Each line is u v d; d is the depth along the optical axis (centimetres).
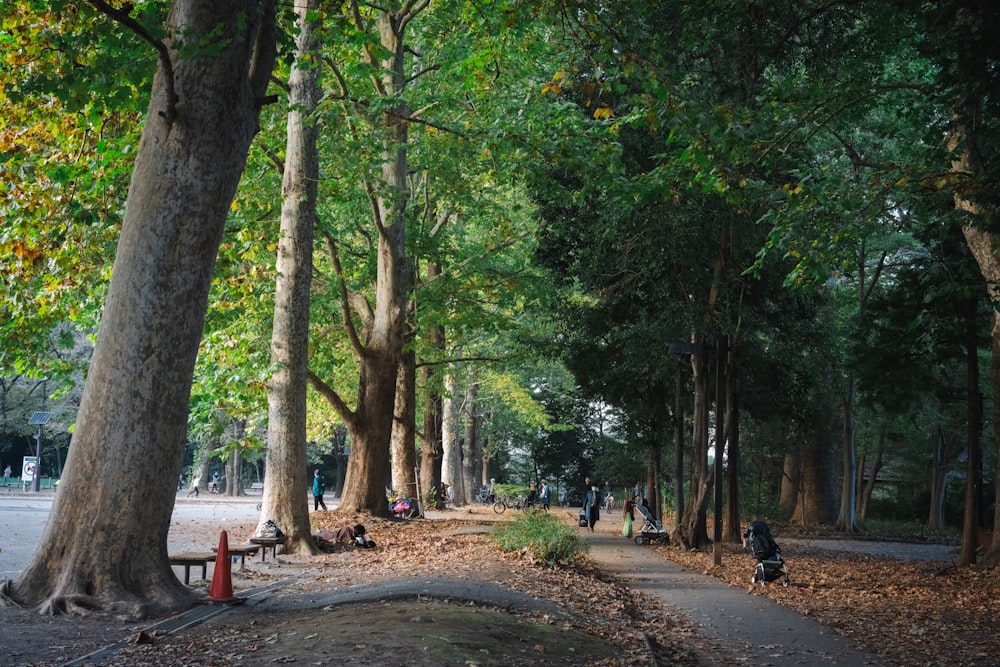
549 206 2883
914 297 2745
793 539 3616
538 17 1520
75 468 1136
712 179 1534
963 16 1727
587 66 2034
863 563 2550
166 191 1164
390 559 1912
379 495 3153
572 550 1844
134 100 1352
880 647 1184
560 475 7225
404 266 3194
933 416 4181
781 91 1683
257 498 6131
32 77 1303
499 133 1784
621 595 1548
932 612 1559
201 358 2508
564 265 3088
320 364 3388
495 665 809
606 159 1595
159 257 1157
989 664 1095
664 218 2464
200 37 1157
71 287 1819
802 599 1673
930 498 5050
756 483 5406
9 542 2222
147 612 1075
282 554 2055
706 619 1361
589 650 970
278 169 2552
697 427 2820
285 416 2128
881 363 2875
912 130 2495
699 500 2795
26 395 6731
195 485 6150
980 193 1526
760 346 3117
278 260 2250
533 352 3416
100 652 851
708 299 2789
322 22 1566
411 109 2697
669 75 1403
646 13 1650
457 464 5719
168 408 1156
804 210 1592
